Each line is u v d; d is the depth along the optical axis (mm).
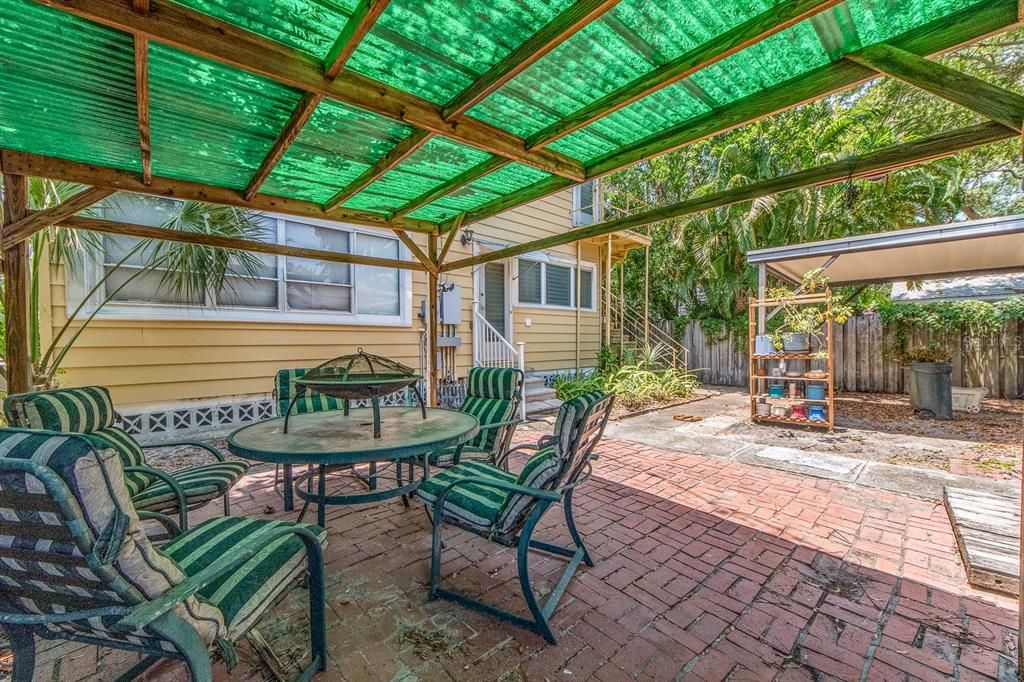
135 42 1734
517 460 4840
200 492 2492
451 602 2199
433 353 5367
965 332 8312
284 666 1768
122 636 1199
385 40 1935
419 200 4133
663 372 9945
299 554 1662
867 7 1787
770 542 2838
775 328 7426
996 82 9539
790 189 2891
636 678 1722
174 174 3318
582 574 2459
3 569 1104
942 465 4410
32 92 2215
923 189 9453
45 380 3545
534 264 9438
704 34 1929
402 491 2736
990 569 2297
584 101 2451
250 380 5414
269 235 5547
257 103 2406
